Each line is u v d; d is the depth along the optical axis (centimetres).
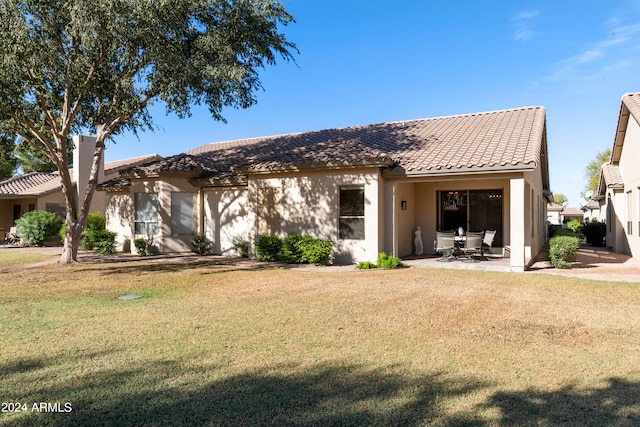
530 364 499
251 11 1378
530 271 1266
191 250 1859
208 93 1434
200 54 1306
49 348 558
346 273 1241
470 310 770
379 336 611
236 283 1086
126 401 402
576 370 480
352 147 1658
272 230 1589
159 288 1020
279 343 579
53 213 2569
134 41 1227
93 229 2075
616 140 1923
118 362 506
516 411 382
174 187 1830
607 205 2289
